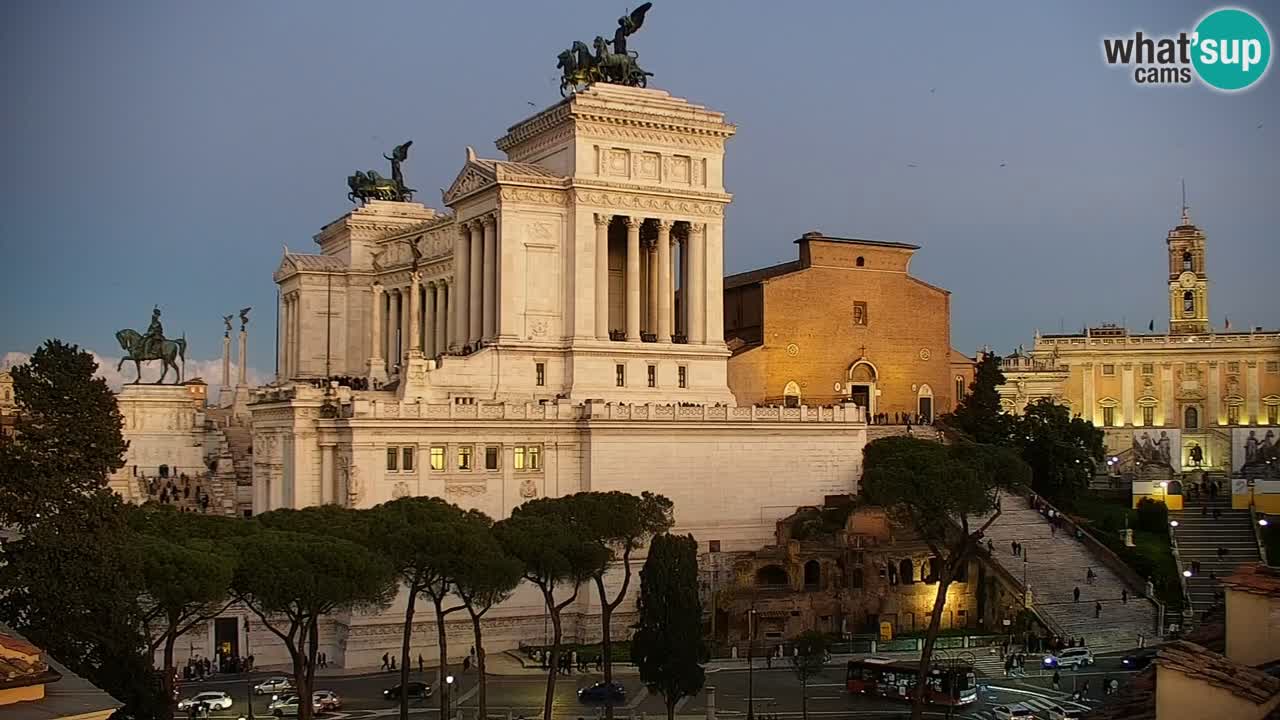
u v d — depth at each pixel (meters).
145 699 78.06
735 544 154.62
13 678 39.44
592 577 112.81
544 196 160.12
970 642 139.62
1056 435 176.50
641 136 163.88
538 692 118.00
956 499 114.75
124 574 79.31
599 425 147.62
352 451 137.00
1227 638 37.78
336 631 133.88
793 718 108.88
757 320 189.38
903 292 196.88
